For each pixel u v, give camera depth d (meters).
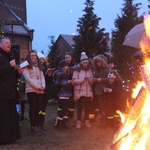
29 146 5.77
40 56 7.70
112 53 15.52
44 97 7.37
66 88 7.53
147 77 3.60
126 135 3.56
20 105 9.23
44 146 5.77
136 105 3.65
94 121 8.43
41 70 7.04
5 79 5.93
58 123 7.57
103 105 7.57
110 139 6.28
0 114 5.95
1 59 5.87
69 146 5.73
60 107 7.54
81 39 15.48
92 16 15.85
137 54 7.37
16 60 6.85
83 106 7.81
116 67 14.21
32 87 6.80
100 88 7.57
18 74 6.29
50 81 7.64
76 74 7.62
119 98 7.43
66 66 7.55
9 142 5.97
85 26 15.64
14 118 6.11
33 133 6.84
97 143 5.93
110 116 7.55
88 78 7.59
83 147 5.62
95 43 15.39
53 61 16.17
